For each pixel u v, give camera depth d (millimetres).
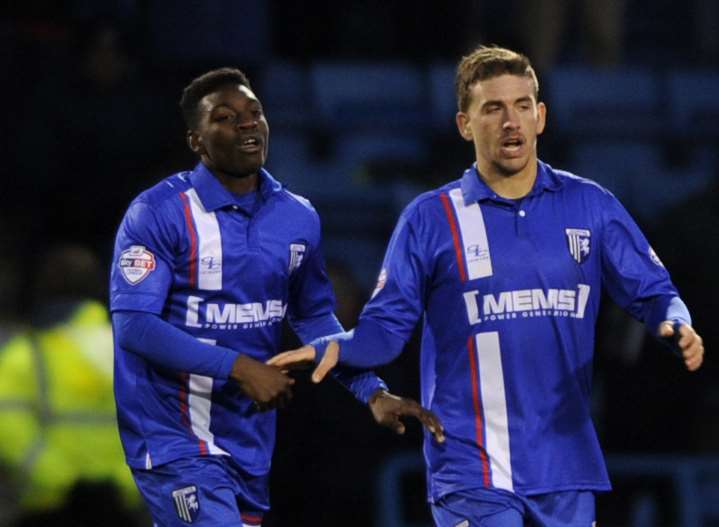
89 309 17875
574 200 16641
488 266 16375
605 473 16578
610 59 39188
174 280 16859
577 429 16438
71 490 16828
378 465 24578
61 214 29250
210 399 16906
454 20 37938
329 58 38156
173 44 31984
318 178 33406
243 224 17016
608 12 38625
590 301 16562
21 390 16953
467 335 16406
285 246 17156
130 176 29750
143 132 29906
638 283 16578
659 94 38312
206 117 16812
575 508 16406
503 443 16266
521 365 16312
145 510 18516
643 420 27609
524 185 16594
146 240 16656
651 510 26672
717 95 38719
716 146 38188
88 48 30141
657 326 16328
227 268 16875
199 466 16719
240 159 16750
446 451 16391
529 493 16188
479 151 16562
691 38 44281
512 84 16297
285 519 24328
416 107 36906
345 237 32906
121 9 31219
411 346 25031
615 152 37188
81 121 29578
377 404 16406
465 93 16641
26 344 17172
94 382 17391
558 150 36531
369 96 36781
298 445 24219
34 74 29750
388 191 33312
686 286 28703
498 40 30125
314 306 17906
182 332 16328
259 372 15992
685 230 28953
